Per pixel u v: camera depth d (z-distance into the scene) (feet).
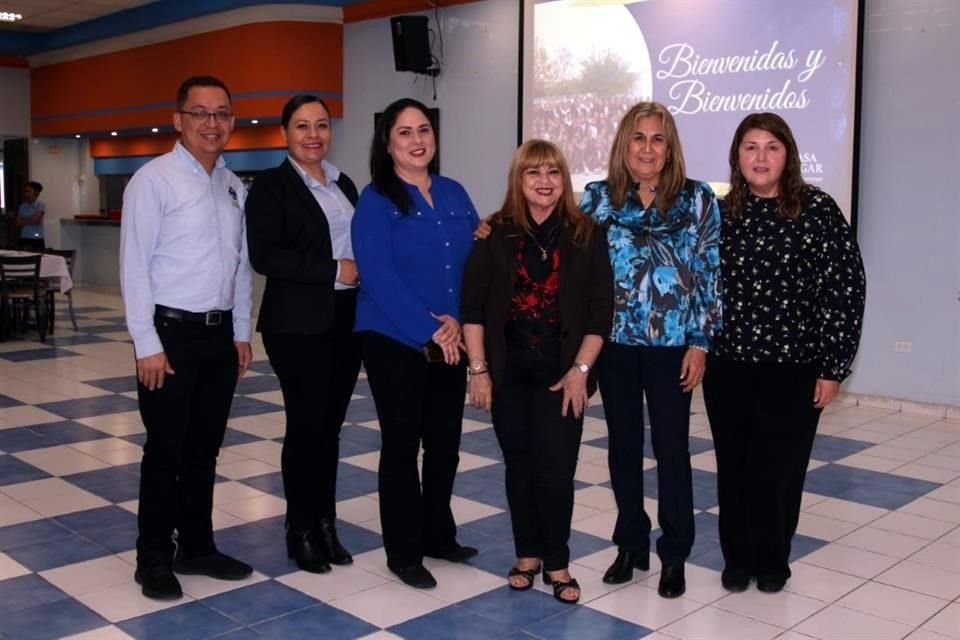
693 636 9.32
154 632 9.36
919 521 12.92
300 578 10.75
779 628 9.50
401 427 10.17
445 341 9.70
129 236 9.65
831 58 20.15
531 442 10.03
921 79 19.40
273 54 31.58
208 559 10.82
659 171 9.75
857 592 10.45
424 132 9.99
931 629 9.51
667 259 9.73
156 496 10.14
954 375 19.45
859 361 20.75
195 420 10.46
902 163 19.79
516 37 26.55
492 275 9.77
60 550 11.68
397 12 29.50
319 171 10.82
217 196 10.23
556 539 10.05
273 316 10.34
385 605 10.03
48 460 15.92
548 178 9.55
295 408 10.55
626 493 10.48
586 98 24.56
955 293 19.33
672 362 9.88
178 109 10.05
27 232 41.98
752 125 9.71
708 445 17.17
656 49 23.08
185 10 33.88
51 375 23.91
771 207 9.81
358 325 10.22
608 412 10.30
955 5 18.85
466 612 9.87
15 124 44.93
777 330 9.75
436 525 11.18
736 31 21.57
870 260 20.40
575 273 9.59
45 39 42.63
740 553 10.48
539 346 9.65
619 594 10.34
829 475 15.16
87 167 46.65
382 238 9.87
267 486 14.39
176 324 9.88
